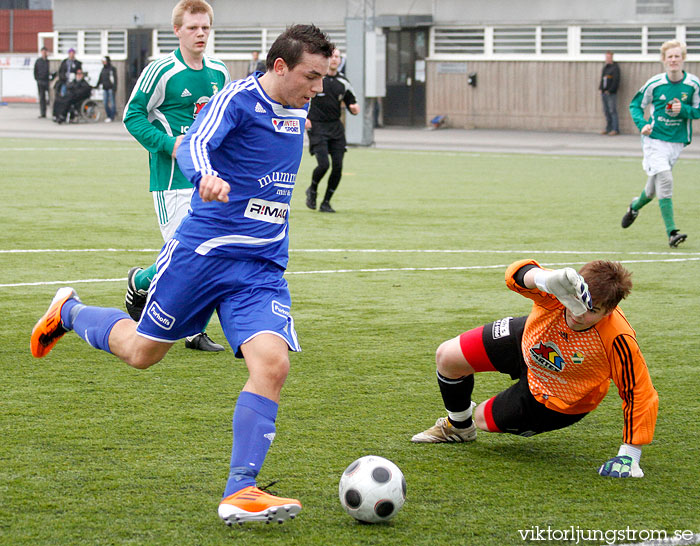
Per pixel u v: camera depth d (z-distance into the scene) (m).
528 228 28.84
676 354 15.24
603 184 41.03
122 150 55.00
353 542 8.51
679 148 26.09
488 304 18.69
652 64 67.25
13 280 19.92
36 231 26.47
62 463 10.24
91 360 14.39
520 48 71.50
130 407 12.23
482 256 23.94
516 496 9.66
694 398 12.99
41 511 9.01
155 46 82.44
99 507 9.13
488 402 10.95
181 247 9.52
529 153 56.16
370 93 59.62
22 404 12.23
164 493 9.52
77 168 44.72
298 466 10.38
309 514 9.13
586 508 9.37
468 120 73.81
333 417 12.05
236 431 8.97
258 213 9.55
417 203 34.53
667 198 25.75
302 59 9.31
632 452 10.34
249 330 9.28
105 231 26.72
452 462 10.65
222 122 9.27
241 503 8.56
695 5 65.44
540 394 10.34
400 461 10.62
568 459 10.81
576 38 69.44
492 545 8.50
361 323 17.08
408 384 13.52
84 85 75.38
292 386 13.30
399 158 52.88
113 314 10.28
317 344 15.60
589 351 9.96
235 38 79.38
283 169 9.63
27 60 98.19
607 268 9.55
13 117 81.94
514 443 11.37
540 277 9.23
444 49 74.00
